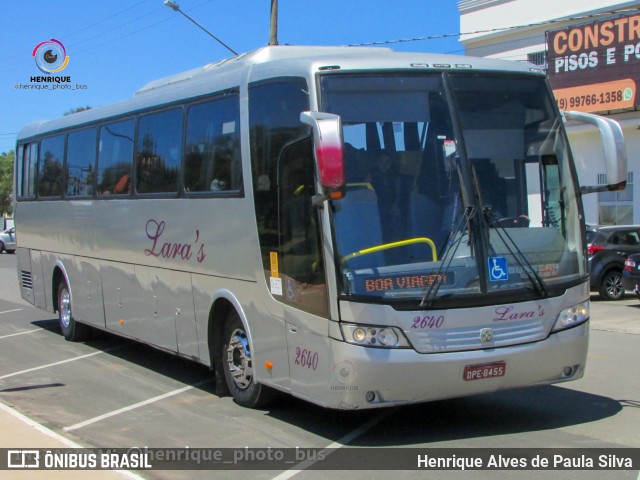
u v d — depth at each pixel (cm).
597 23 2325
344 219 612
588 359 1026
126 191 1003
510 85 688
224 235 774
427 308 603
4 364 1073
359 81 644
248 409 785
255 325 728
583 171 2395
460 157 645
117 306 1048
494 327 623
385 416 741
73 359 1102
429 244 618
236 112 758
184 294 866
